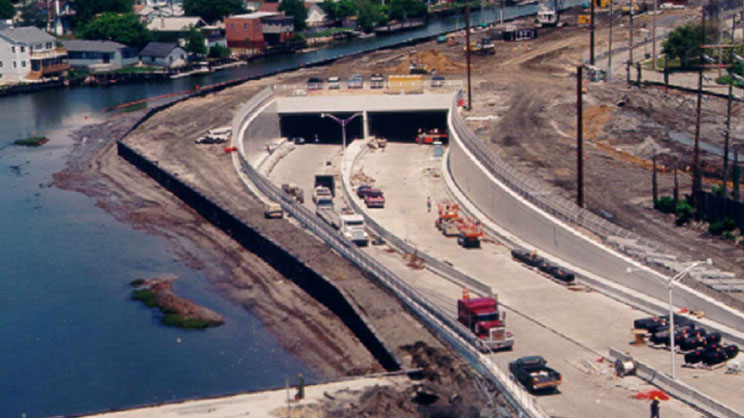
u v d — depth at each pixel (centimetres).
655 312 7994
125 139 15500
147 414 6569
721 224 9362
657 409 6094
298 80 18838
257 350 8119
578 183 9925
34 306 9181
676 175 10438
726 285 7869
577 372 6981
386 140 15375
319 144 15475
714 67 17112
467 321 7481
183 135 15550
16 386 7575
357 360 7794
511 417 6350
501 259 9688
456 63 19425
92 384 7575
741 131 13275
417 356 7456
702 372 6825
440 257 9756
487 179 10856
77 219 11875
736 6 18375
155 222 11744
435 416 6588
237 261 10331
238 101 17500
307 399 6775
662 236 9425
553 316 8094
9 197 12900
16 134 16675
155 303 9162
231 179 13012
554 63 18975
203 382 7562
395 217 11188
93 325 8712
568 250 9256
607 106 14788
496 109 14950
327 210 11188
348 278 9106
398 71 18925
